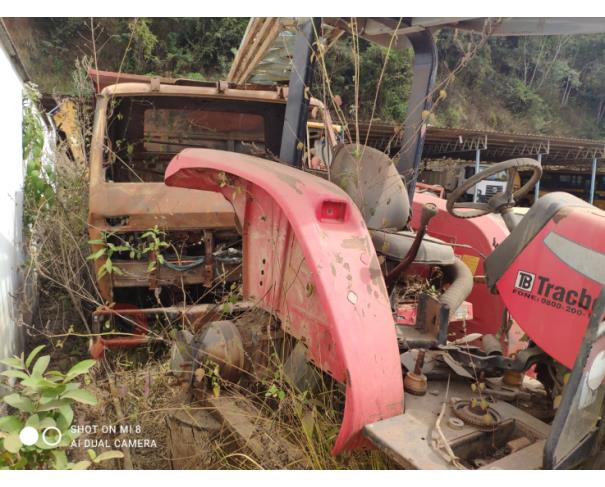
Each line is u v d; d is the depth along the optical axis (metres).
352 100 16.30
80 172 5.21
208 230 3.85
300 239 1.87
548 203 2.04
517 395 2.06
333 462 1.97
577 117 37.34
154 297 4.12
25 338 4.27
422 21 2.81
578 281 1.88
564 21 2.70
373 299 1.85
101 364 3.40
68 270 4.31
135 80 4.75
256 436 2.07
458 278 3.10
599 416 1.67
